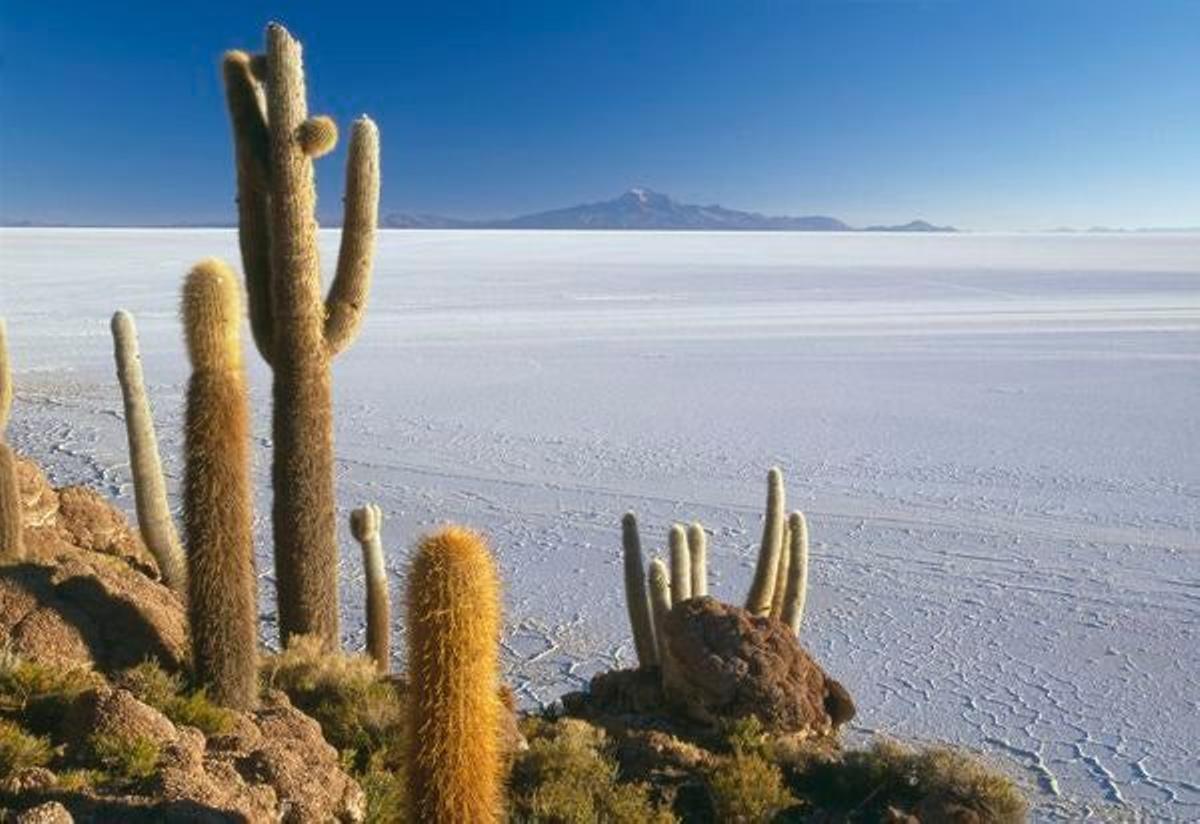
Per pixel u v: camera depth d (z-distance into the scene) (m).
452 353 34.19
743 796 6.15
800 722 7.23
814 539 15.59
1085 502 17.64
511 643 11.64
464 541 4.11
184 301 5.57
